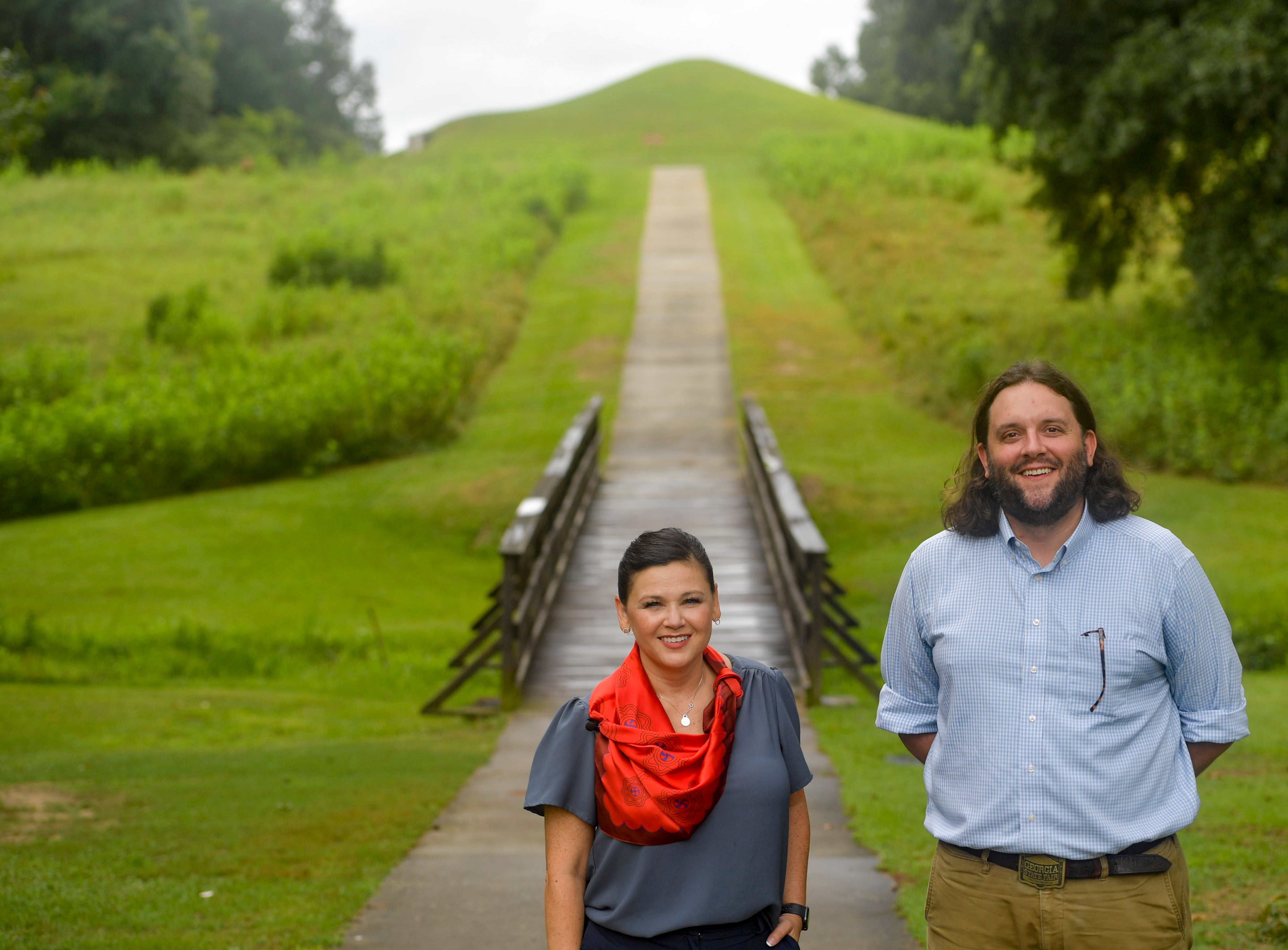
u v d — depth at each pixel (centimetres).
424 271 3269
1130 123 1677
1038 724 229
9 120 1362
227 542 1603
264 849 523
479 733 858
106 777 675
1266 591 1213
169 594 1396
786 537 1181
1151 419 1744
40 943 391
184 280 3084
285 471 1959
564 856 232
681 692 240
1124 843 225
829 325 2880
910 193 4169
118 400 2036
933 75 7775
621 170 5519
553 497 1207
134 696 977
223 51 7506
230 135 6431
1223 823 541
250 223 3803
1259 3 1521
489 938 409
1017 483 233
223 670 1102
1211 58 1535
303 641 1192
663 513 1523
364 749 787
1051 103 1870
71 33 5744
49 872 481
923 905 434
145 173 4741
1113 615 229
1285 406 1641
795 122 7488
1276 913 389
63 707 921
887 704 261
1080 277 2239
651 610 233
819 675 945
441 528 1683
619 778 228
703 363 2581
